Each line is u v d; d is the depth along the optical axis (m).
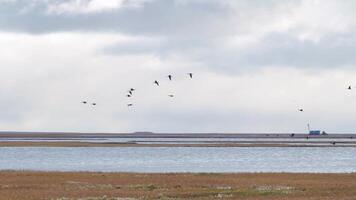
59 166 102.19
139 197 48.19
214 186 58.16
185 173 75.69
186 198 47.72
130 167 99.94
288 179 67.12
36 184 60.19
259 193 50.81
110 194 50.59
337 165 107.25
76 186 57.94
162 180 65.12
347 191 52.59
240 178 68.06
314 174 74.75
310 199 46.72
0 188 56.12
